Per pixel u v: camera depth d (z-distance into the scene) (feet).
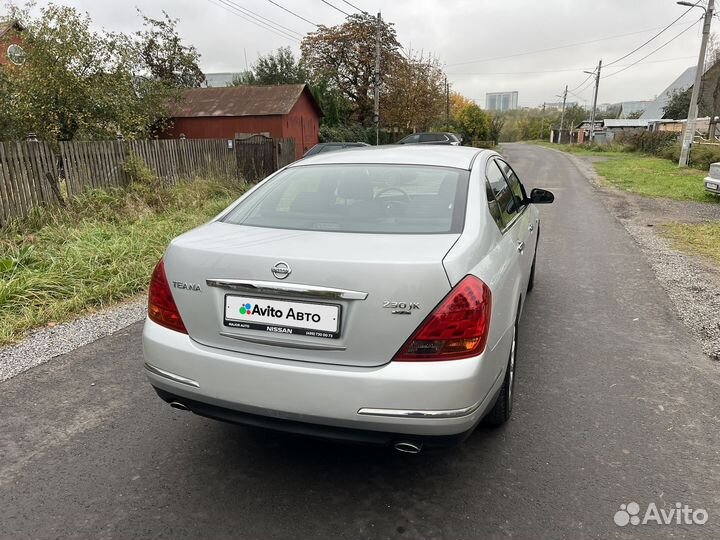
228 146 42.93
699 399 10.93
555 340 14.08
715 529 7.34
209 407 7.78
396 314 6.76
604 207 40.65
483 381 7.11
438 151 11.29
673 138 111.24
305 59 120.16
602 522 7.47
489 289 7.32
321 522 7.50
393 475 8.59
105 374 12.04
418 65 115.03
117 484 8.30
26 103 37.24
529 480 8.40
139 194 29.84
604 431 9.77
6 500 7.88
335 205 9.32
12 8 39.52
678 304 16.96
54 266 18.01
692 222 33.30
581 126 235.61
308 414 7.08
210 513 7.67
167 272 7.97
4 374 11.93
